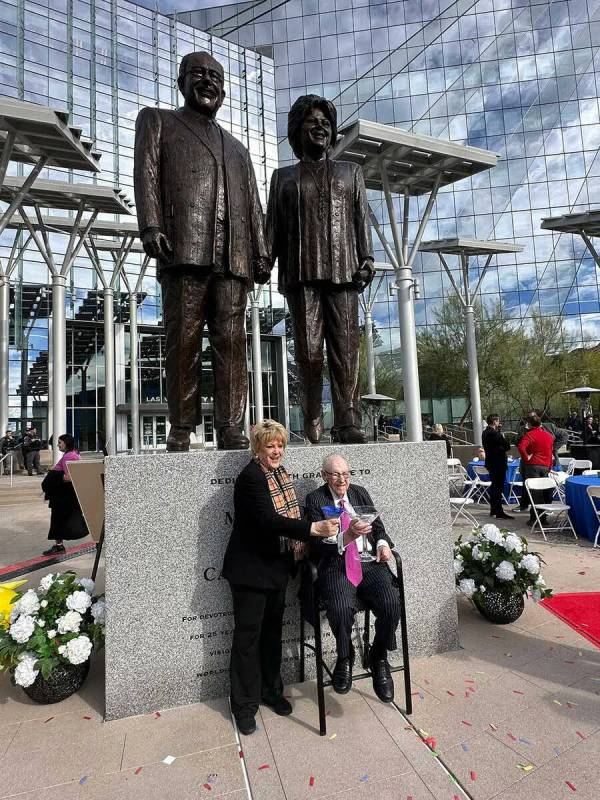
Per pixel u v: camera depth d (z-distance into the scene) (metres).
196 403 3.58
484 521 8.60
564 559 5.98
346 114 38.06
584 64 36.25
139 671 2.84
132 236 20.22
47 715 2.84
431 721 2.63
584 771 2.22
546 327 28.97
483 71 37.12
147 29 30.62
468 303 20.52
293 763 2.33
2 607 3.21
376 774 2.24
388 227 35.91
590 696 2.84
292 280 4.07
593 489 6.61
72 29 27.78
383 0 38.16
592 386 25.81
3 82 25.55
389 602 2.74
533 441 8.32
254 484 2.67
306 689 3.03
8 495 13.13
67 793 2.19
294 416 34.75
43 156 12.05
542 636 3.70
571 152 35.84
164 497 2.95
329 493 3.02
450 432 24.73
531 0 36.97
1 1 25.67
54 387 14.76
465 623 3.99
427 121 37.19
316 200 4.04
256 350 22.89
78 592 3.11
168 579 2.92
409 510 3.51
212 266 3.40
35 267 25.92
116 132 28.81
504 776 2.20
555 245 35.38
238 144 3.75
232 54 33.62
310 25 38.62
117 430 27.36
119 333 27.86
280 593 2.78
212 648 2.96
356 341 4.19
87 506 4.27
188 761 2.38
